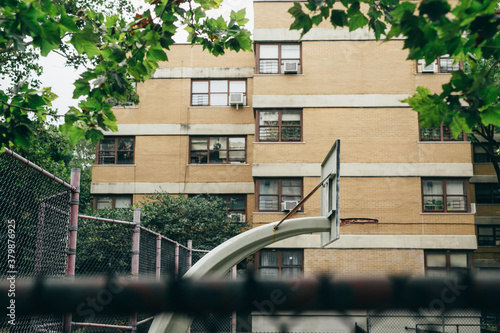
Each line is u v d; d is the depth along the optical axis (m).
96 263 11.77
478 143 27.16
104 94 5.65
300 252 22.17
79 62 14.35
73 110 5.56
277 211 22.55
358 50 23.27
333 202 9.24
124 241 12.27
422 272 21.66
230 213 25.59
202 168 25.89
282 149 22.81
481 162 29.72
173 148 26.12
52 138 16.34
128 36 5.79
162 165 25.97
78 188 6.05
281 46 23.62
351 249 21.92
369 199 22.20
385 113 22.83
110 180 25.83
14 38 3.94
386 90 22.95
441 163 22.39
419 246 21.78
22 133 4.92
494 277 1.40
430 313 1.43
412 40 3.25
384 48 23.19
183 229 21.58
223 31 6.25
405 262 21.70
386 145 22.59
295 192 22.73
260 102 23.11
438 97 3.83
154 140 26.20
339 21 4.95
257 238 9.11
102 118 5.77
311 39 23.44
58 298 1.48
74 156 41.22
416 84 22.94
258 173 22.64
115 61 5.55
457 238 21.77
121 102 19.55
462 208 22.20
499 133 27.59
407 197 22.19
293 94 23.12
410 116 22.77
